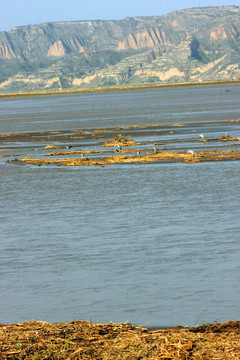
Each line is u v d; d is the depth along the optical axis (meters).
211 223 81.31
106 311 47.16
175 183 119.62
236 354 32.12
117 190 115.25
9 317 46.75
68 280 57.47
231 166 139.38
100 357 32.44
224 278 55.34
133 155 170.12
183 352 32.44
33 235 79.81
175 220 84.56
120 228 81.19
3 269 63.19
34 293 53.47
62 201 106.19
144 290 52.69
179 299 49.38
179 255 65.25
